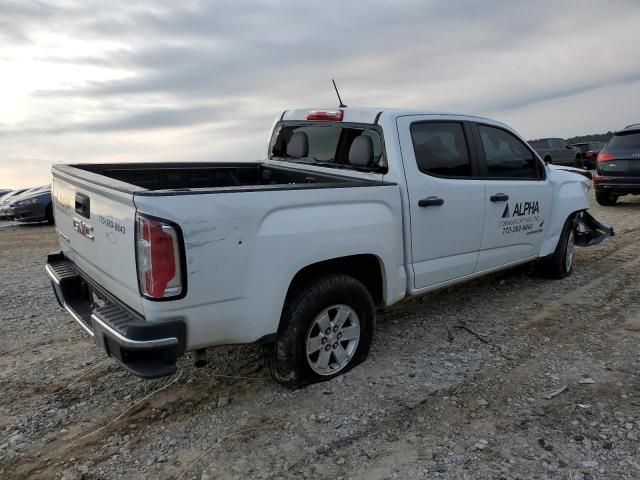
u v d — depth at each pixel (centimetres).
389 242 372
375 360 390
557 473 258
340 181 425
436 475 260
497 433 294
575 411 312
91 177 321
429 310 505
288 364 330
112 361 401
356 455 278
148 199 258
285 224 308
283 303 313
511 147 508
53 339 449
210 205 276
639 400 321
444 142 432
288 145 503
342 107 444
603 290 554
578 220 630
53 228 1244
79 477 265
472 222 444
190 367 385
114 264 296
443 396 336
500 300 532
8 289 621
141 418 319
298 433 299
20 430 307
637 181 1086
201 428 307
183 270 268
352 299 354
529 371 368
